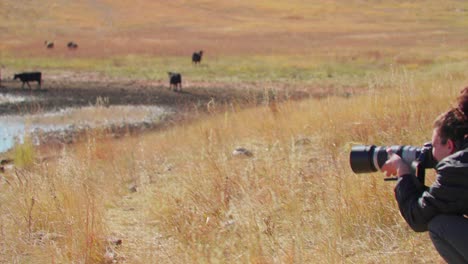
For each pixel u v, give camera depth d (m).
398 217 14.94
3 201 19.36
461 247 9.88
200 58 107.94
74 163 22.09
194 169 21.12
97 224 16.38
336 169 17.72
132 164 26.17
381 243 13.95
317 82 84.62
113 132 51.16
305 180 18.31
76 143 41.25
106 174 24.62
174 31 191.50
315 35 178.12
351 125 24.73
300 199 17.05
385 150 10.92
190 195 18.41
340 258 13.11
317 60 109.81
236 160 22.77
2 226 16.67
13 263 14.88
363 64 103.00
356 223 14.97
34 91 79.19
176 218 16.95
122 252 15.39
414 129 22.39
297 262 13.23
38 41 152.38
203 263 13.73
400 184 10.38
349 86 77.94
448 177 9.78
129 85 86.00
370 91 28.92
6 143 46.34
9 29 183.38
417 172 10.54
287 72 96.62
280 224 15.49
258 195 17.00
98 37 168.88
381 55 114.25
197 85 85.19
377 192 15.62
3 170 29.75
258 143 26.58
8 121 57.25
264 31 192.12
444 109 24.48
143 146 30.70
